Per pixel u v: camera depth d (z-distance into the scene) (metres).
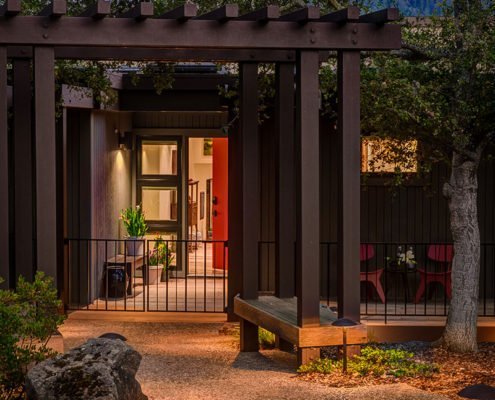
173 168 16.06
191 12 7.85
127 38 7.94
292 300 9.94
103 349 6.80
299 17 8.09
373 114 9.27
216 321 12.04
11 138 12.97
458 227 9.74
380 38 8.21
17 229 8.55
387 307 12.28
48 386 6.39
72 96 12.04
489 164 13.00
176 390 7.84
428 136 9.42
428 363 8.87
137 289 14.89
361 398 7.32
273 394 7.59
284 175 9.95
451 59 9.45
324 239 13.19
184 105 13.39
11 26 7.79
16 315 6.94
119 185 15.23
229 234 11.92
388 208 13.12
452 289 9.80
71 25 7.86
